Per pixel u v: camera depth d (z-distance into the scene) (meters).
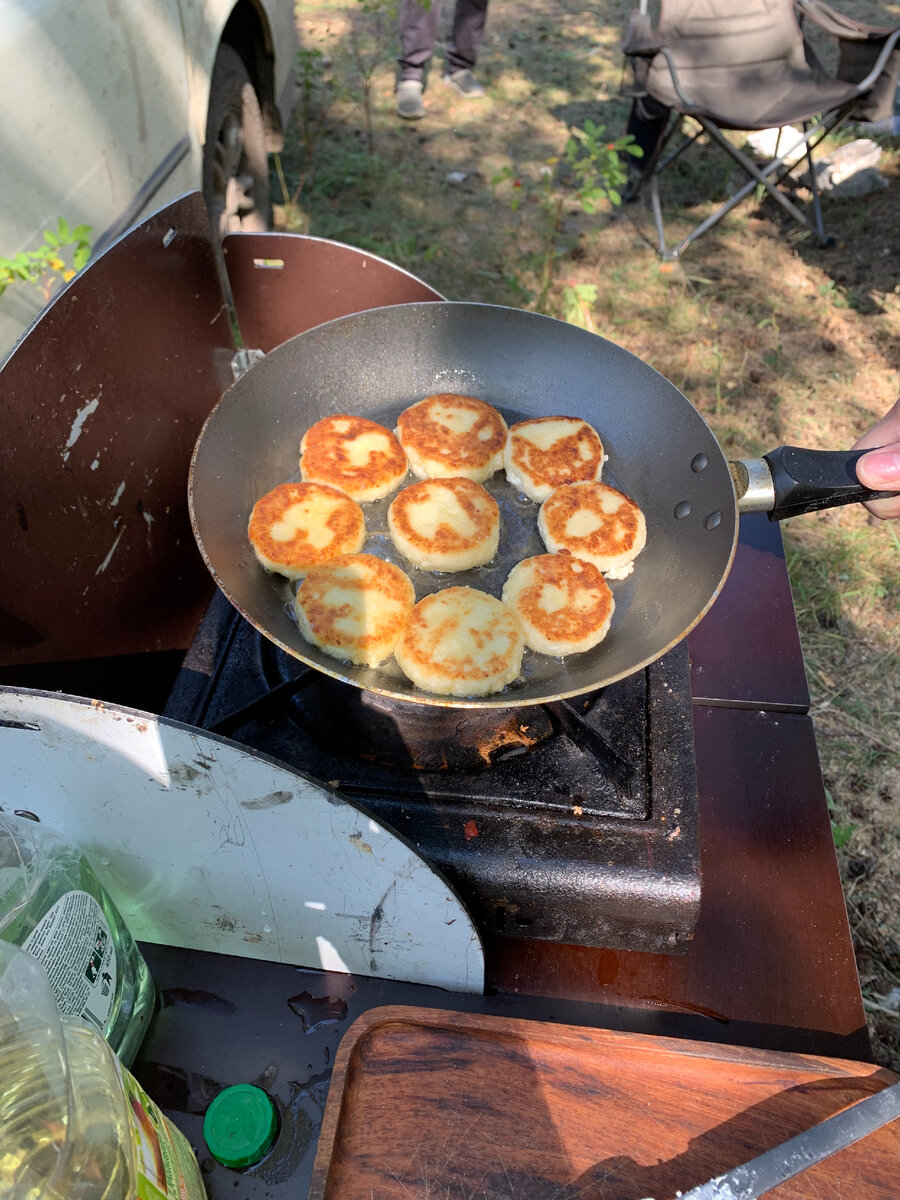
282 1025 0.40
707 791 0.49
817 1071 0.33
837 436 1.08
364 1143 0.31
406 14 1.56
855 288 1.31
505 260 1.35
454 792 0.41
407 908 0.37
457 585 0.49
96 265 0.46
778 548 0.62
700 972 0.42
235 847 0.36
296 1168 0.36
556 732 0.43
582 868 0.39
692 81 1.27
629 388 0.54
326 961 0.42
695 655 0.55
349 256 0.63
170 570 0.58
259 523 0.48
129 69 0.69
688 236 1.35
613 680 0.38
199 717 0.45
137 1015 0.39
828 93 1.22
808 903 0.44
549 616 0.45
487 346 0.57
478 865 0.39
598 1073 0.33
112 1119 0.27
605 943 0.42
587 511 0.50
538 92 1.81
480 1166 0.31
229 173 1.08
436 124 1.70
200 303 0.58
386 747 0.43
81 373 0.46
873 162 1.50
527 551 0.52
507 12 2.15
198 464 0.45
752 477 0.42
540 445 0.53
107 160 0.67
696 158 1.60
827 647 0.88
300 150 1.59
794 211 1.35
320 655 0.45
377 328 0.56
